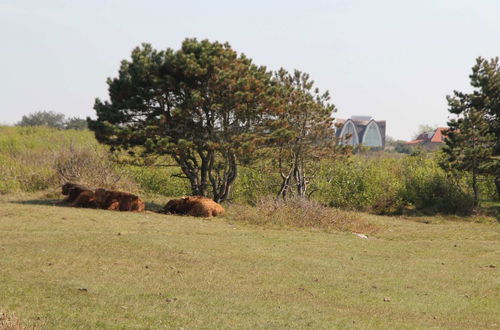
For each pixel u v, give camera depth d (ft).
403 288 45.62
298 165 113.50
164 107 94.53
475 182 119.65
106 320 30.50
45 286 36.94
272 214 85.25
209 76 91.81
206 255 53.57
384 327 33.76
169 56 90.63
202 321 31.91
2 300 32.68
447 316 37.93
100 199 85.10
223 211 87.92
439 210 116.67
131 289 38.32
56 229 62.39
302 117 108.78
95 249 51.96
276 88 96.63
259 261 52.70
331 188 126.93
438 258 62.23
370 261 57.41
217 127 95.66
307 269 50.60
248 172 123.75
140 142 92.38
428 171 135.33
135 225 69.92
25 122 286.25
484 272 54.34
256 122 99.04
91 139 161.27
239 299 38.01
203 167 100.37
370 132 435.53
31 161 123.75
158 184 121.80
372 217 106.93
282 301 38.50
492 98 119.85
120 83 92.17
